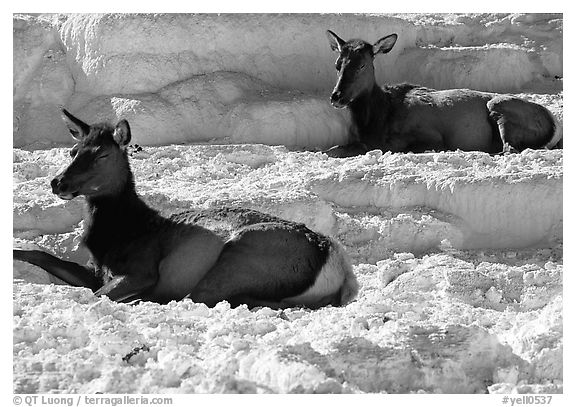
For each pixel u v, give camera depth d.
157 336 11.05
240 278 13.39
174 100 24.17
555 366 10.30
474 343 10.39
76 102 24.47
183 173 19.80
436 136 23.39
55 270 14.50
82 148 14.47
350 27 26.59
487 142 23.34
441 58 27.33
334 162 20.70
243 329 11.36
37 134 23.89
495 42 28.94
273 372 9.78
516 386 9.94
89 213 14.67
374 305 12.23
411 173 19.00
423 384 10.08
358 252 16.97
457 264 15.15
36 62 25.22
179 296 13.88
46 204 17.23
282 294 13.48
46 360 10.46
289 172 20.02
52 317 11.65
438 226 17.42
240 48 25.61
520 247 17.64
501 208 17.72
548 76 28.14
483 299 13.52
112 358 10.50
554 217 17.66
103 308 11.73
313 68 26.17
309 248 13.59
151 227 14.36
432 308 12.79
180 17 25.05
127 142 14.59
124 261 14.16
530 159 20.16
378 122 23.67
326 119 24.39
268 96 24.81
